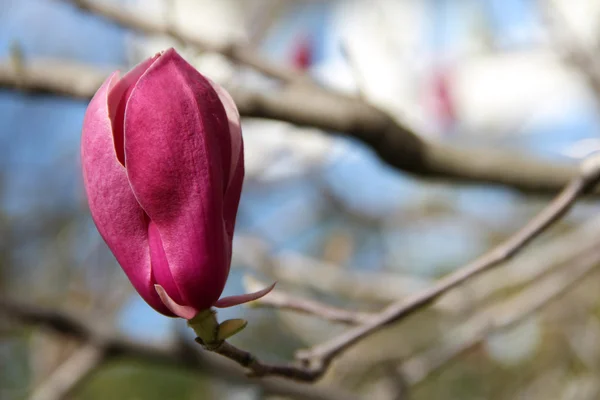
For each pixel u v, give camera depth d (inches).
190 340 39.3
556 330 54.7
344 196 64.9
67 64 28.5
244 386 39.2
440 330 51.3
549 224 23.5
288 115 29.8
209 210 19.2
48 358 46.0
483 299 43.9
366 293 48.0
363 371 46.7
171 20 30.8
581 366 50.5
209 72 35.1
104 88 19.5
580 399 47.3
